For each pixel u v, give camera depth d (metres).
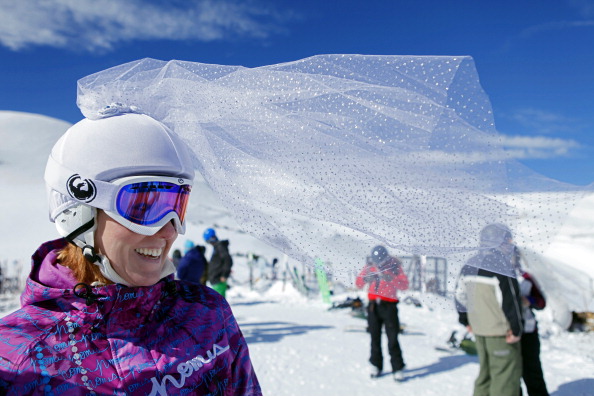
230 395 1.27
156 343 1.14
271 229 1.22
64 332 1.04
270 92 1.31
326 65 1.30
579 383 5.31
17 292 16.00
